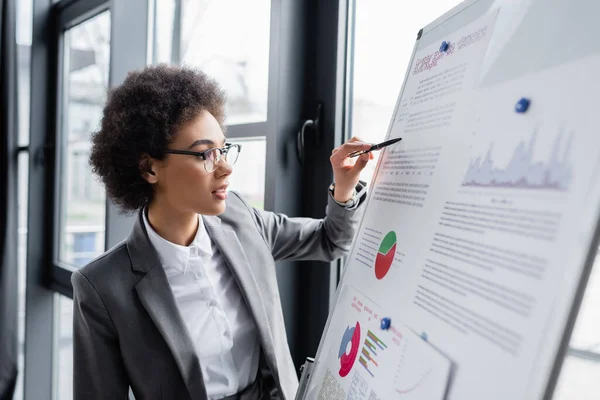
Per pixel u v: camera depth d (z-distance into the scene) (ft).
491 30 2.18
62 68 8.50
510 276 1.66
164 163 2.97
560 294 1.46
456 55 2.41
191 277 3.28
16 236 8.45
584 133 1.52
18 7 8.59
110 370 3.14
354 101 4.43
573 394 2.66
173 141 2.91
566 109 1.62
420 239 2.27
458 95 2.29
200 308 3.27
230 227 3.59
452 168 2.17
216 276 3.41
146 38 6.41
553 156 1.62
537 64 1.82
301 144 4.50
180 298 3.25
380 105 4.14
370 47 4.23
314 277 4.68
